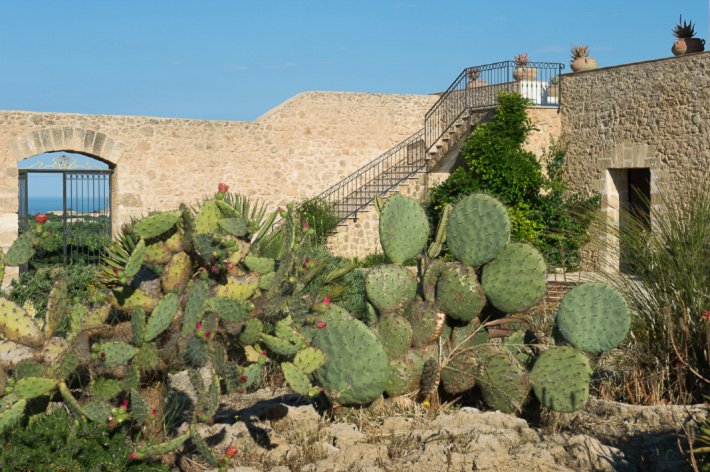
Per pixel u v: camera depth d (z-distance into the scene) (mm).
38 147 16234
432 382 5430
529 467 4422
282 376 6633
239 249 4746
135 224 4473
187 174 17688
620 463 4512
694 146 13180
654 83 13992
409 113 19844
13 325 4477
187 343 4398
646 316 6105
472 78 18438
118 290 4633
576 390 5203
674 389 5750
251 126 18359
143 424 4703
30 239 4551
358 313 8328
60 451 4137
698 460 4258
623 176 15312
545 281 5512
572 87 16016
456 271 5598
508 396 5355
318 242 15258
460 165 17578
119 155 16953
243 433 5113
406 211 5977
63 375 4363
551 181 15859
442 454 4512
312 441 4938
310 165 18953
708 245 6027
